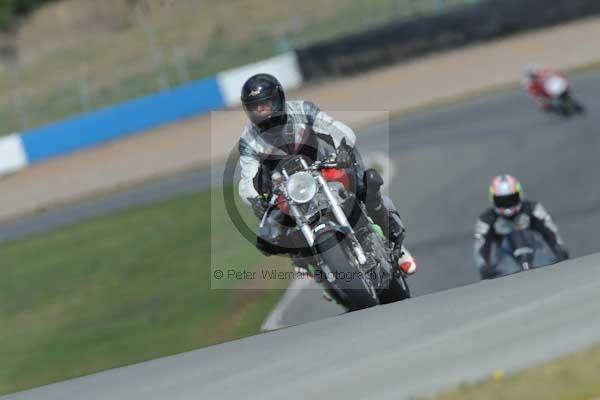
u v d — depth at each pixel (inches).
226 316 1309.1
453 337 502.9
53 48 5019.7
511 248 1005.8
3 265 2299.5
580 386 415.2
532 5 3602.4
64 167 3599.9
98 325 1518.2
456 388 436.1
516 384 427.2
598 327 460.8
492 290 588.7
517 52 3368.6
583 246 1381.6
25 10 5418.3
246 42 4466.0
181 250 1897.1
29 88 4719.5
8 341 1587.1
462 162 2064.5
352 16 4495.6
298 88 3801.7
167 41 4655.5
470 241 1478.8
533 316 504.1
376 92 3351.4
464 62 3442.4
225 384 519.5
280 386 491.8
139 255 1964.8
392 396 442.9
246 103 690.2
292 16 4613.7
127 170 3287.4
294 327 636.7
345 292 681.6
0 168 3777.1
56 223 2751.0
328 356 525.7
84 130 3860.7
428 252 1485.0
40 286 1947.6
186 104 3912.4
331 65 3784.5
